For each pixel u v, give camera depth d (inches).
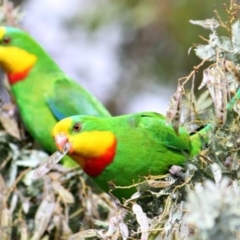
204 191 199.3
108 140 287.3
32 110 390.9
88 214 335.0
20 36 398.3
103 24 520.7
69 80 402.6
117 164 287.6
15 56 394.9
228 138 244.7
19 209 337.1
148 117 290.8
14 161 352.2
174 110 241.0
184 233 223.9
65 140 289.1
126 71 528.4
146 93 519.5
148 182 254.5
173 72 506.3
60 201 335.3
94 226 330.6
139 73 522.0
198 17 488.4
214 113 245.6
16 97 394.9
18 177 343.0
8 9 417.7
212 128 247.1
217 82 237.6
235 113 245.1
